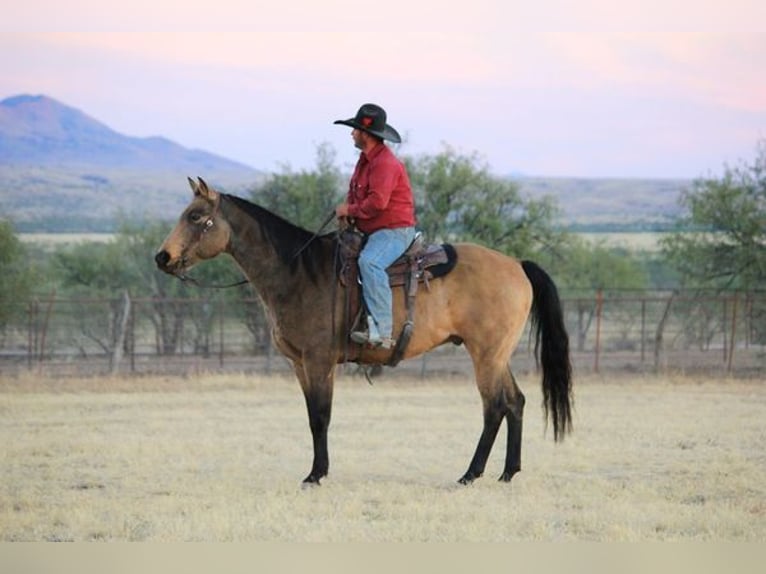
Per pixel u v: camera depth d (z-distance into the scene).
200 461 13.38
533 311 12.53
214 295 35.59
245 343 30.53
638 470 12.88
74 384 23.36
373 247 11.66
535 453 14.03
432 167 34.25
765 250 33.03
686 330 32.34
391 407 19.83
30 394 21.95
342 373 26.55
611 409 19.52
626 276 47.34
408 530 9.59
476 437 15.68
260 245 11.77
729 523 9.87
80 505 10.55
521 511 10.38
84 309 31.89
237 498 10.95
